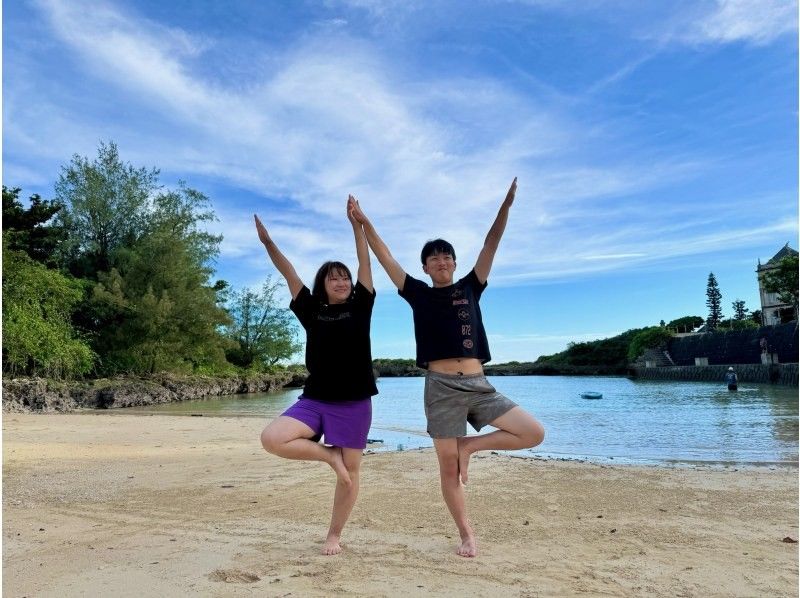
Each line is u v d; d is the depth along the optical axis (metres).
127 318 32.44
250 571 3.28
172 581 3.12
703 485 6.26
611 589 3.01
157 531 4.25
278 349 46.47
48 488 6.12
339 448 3.73
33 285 25.25
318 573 3.25
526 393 34.62
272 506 5.18
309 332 3.87
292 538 4.04
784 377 37.62
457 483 3.79
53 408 22.78
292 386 50.31
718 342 51.16
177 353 35.16
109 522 4.56
